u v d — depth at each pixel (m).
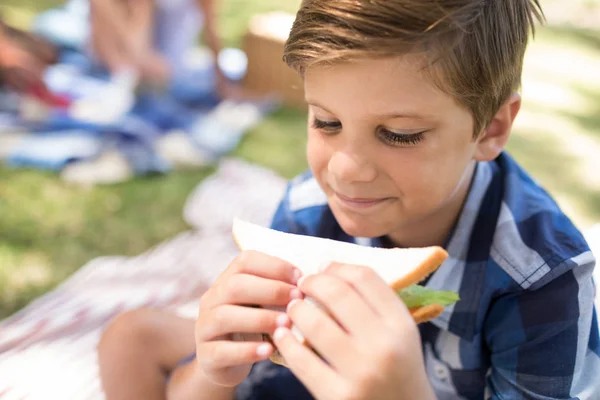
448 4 1.07
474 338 1.40
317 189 1.65
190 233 2.90
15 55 3.86
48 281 2.60
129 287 2.46
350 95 1.09
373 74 1.07
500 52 1.21
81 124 3.57
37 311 2.33
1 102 3.71
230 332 1.05
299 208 1.65
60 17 4.70
